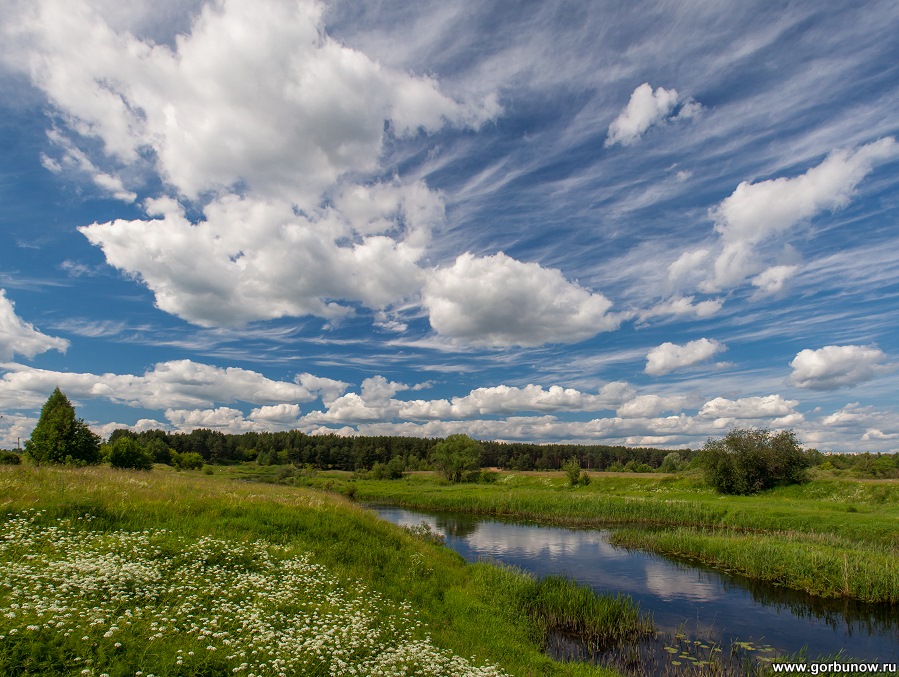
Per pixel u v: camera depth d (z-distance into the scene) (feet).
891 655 50.60
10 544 38.73
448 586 60.95
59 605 28.45
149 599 33.40
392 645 35.45
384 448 540.52
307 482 290.35
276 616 34.78
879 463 286.05
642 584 78.69
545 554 103.30
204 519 57.62
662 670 45.37
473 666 34.88
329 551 56.75
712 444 207.62
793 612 64.49
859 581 71.15
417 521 159.63
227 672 25.45
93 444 160.97
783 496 186.60
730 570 87.97
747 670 45.39
